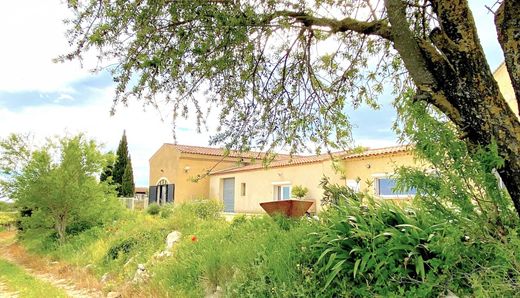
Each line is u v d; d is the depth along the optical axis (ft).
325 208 17.29
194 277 19.85
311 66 16.57
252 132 15.70
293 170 66.80
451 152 8.47
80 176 49.34
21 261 45.32
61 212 48.70
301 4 12.68
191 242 25.72
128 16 10.93
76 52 11.30
